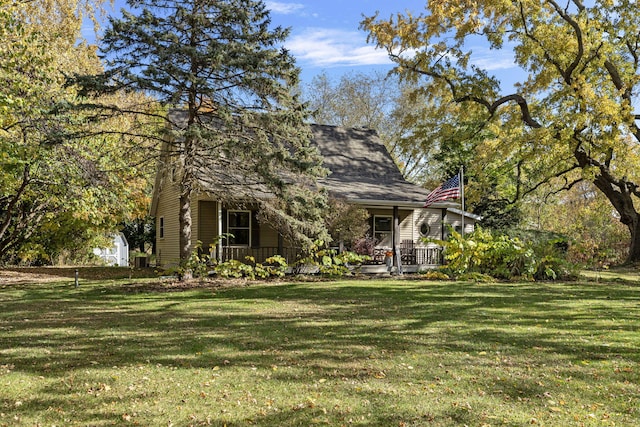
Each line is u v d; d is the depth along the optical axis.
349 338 8.02
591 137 23.05
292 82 15.56
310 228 16.14
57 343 7.63
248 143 15.12
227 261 17.58
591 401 5.21
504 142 24.30
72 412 4.87
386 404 5.09
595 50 23.55
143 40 14.27
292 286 15.52
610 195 26.39
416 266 22.00
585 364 6.51
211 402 5.16
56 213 21.53
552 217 45.06
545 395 5.37
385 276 19.61
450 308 11.11
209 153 15.80
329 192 20.20
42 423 4.60
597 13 24.84
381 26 24.56
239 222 21.44
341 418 4.75
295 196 15.67
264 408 5.00
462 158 31.44
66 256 31.28
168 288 15.09
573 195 45.00
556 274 18.50
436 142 34.78
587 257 22.72
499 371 6.22
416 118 27.14
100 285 16.11
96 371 6.14
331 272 18.45
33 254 27.42
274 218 17.38
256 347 7.41
